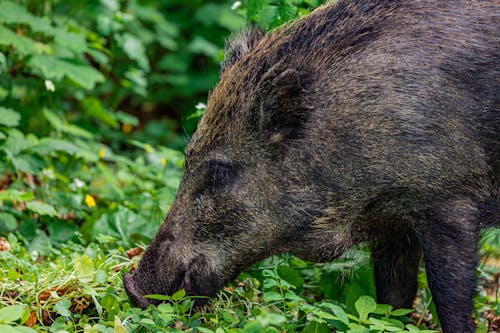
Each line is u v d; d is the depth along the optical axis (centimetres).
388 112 1016
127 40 1873
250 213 1057
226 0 2288
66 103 1952
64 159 1688
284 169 1047
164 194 1477
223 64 1123
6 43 1589
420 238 1052
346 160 1032
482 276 1252
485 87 1025
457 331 1048
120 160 1681
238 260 1074
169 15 2364
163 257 1055
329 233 1063
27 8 1770
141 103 2377
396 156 1021
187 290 1059
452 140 1020
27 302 1033
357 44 1040
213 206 1059
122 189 1609
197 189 1063
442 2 1055
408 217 1053
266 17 1233
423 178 1023
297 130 1041
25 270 1128
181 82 2286
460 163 1025
